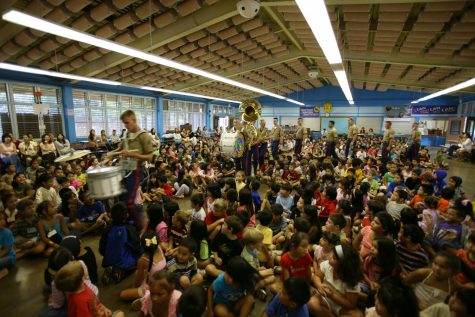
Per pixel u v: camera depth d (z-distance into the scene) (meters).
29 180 4.20
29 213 2.81
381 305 1.25
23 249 2.69
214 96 13.96
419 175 4.23
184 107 13.81
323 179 4.72
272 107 19.06
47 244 2.70
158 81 9.37
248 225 2.82
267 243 2.52
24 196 3.47
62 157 4.41
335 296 1.69
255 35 6.18
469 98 11.88
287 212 3.37
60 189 3.86
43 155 5.87
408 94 15.34
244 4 3.76
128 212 2.50
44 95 7.58
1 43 4.58
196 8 4.35
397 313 1.19
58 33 3.08
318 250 2.14
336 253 1.70
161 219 2.49
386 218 2.11
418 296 1.64
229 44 6.61
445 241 2.30
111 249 2.25
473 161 9.33
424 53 6.18
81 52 5.95
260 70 10.03
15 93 6.95
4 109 6.77
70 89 8.13
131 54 4.17
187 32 4.91
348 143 8.29
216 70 8.52
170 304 1.59
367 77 10.30
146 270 1.98
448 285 1.57
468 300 1.14
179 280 1.83
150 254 1.97
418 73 8.51
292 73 11.24
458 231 2.33
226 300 1.63
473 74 7.50
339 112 17.17
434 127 14.42
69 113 8.13
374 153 8.44
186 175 5.41
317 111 17.77
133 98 10.68
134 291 1.99
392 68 8.47
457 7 3.96
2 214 2.62
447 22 4.69
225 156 6.21
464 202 2.46
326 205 3.30
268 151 8.67
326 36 3.54
